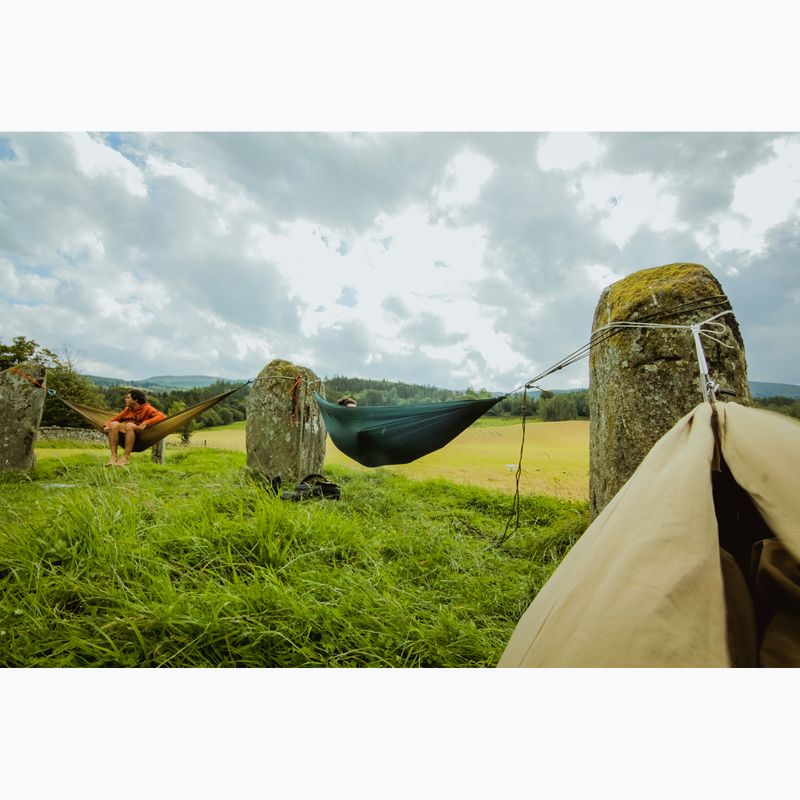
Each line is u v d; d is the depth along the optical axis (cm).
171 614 212
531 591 295
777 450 132
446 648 215
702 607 111
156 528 314
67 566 265
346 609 237
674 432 165
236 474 683
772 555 131
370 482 770
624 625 112
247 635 206
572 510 495
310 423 713
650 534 125
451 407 332
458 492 667
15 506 396
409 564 329
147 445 630
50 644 197
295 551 309
